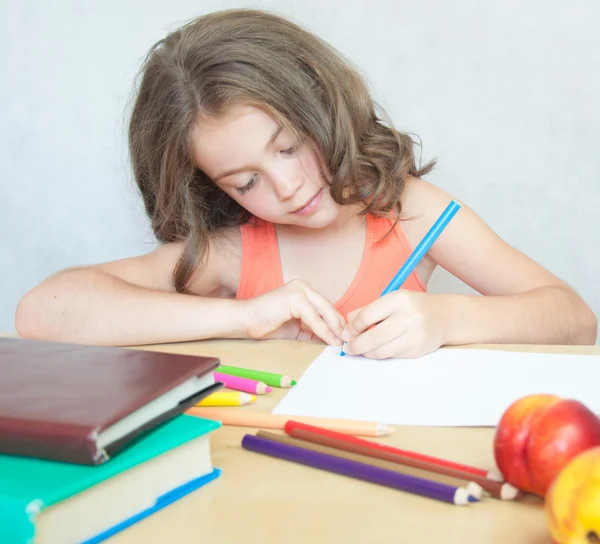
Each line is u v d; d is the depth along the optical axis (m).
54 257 1.94
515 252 1.16
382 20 1.76
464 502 0.46
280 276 1.23
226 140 0.95
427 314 0.82
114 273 1.09
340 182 1.03
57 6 1.82
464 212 1.20
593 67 1.69
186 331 0.93
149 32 1.81
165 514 0.47
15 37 1.84
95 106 1.85
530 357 0.78
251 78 0.95
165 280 1.17
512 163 1.77
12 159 1.91
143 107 1.12
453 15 1.73
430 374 0.74
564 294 1.03
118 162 1.86
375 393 0.69
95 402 0.46
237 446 0.58
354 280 1.22
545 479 0.43
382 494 0.48
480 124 1.76
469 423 0.61
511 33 1.71
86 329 0.95
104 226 1.90
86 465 0.43
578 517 0.35
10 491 0.40
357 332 0.84
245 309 0.92
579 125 1.72
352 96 1.13
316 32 1.79
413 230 1.21
